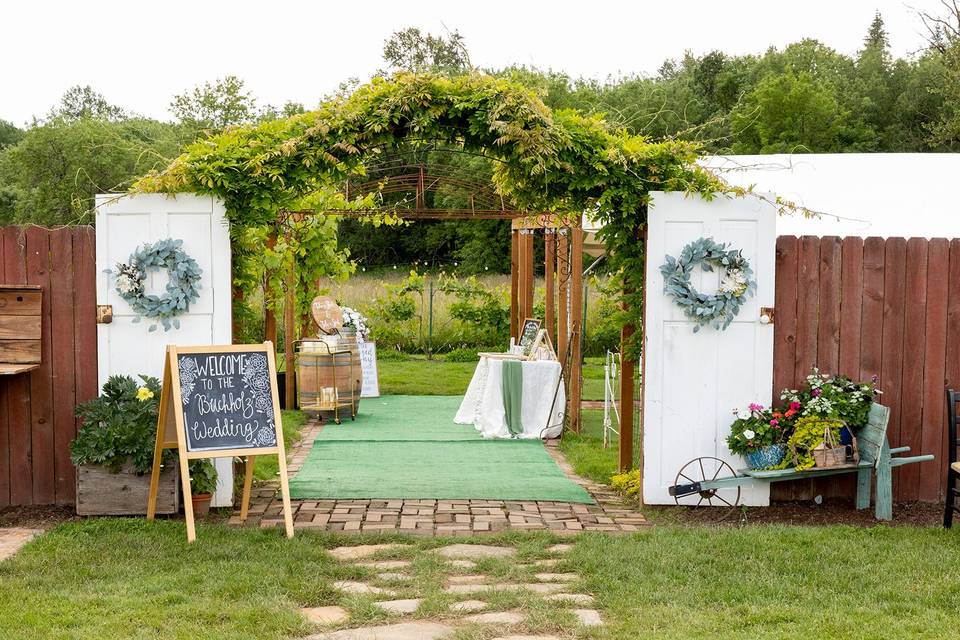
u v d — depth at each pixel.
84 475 5.68
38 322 6.03
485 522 5.90
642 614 4.02
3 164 30.75
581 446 8.95
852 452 6.17
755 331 6.36
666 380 6.36
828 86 29.78
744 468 6.38
